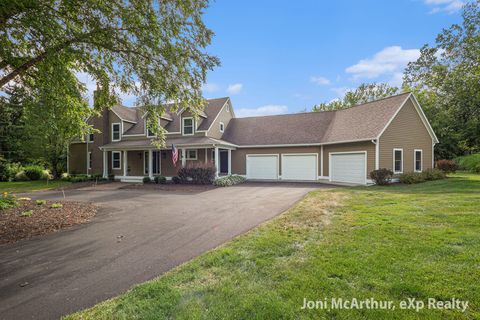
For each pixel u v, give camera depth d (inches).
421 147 664.4
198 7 280.5
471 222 211.0
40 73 281.9
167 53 279.3
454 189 415.8
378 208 283.9
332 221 237.3
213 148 783.1
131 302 117.6
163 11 273.0
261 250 172.1
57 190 609.3
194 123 805.9
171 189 582.2
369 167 585.9
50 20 224.7
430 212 251.6
